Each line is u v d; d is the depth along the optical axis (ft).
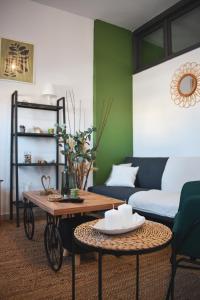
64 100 12.75
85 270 6.32
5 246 7.96
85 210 6.75
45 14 12.97
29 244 8.14
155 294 5.20
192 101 11.71
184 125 12.05
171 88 12.77
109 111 14.46
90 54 14.23
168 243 3.61
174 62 12.67
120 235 3.83
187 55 12.03
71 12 13.62
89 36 14.23
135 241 3.54
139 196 9.41
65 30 13.50
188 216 4.21
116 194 10.48
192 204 4.17
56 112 13.14
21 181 12.07
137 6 12.98
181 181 10.19
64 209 6.46
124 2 12.65
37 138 12.53
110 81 14.60
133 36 15.52
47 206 6.77
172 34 13.37
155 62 13.78
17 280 5.80
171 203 8.12
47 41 12.99
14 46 12.12
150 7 13.07
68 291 5.32
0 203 11.46
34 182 12.35
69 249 6.57
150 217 8.80
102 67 14.35
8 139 11.78
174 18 13.17
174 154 12.51
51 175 12.80
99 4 12.85
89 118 14.07
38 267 6.47
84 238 3.71
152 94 13.93
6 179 11.65
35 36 12.68
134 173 12.32
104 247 3.34
